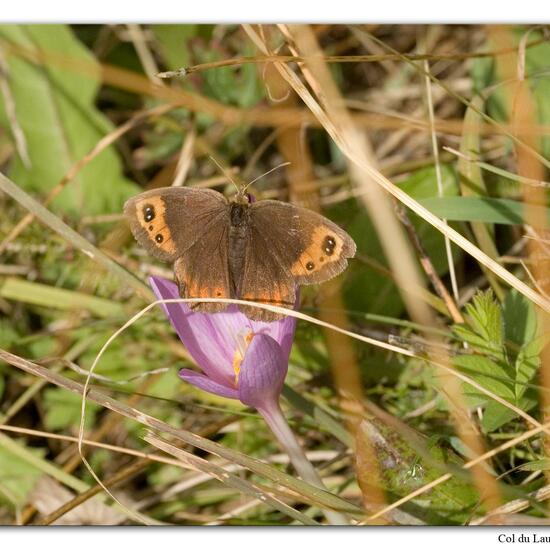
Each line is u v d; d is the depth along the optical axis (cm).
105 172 113
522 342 105
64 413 109
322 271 103
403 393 107
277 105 112
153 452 109
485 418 103
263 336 102
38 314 112
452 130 110
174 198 104
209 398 109
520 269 109
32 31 113
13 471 108
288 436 103
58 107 113
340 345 108
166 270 111
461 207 106
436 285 107
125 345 110
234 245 104
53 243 111
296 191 112
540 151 108
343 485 107
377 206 106
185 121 114
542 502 103
